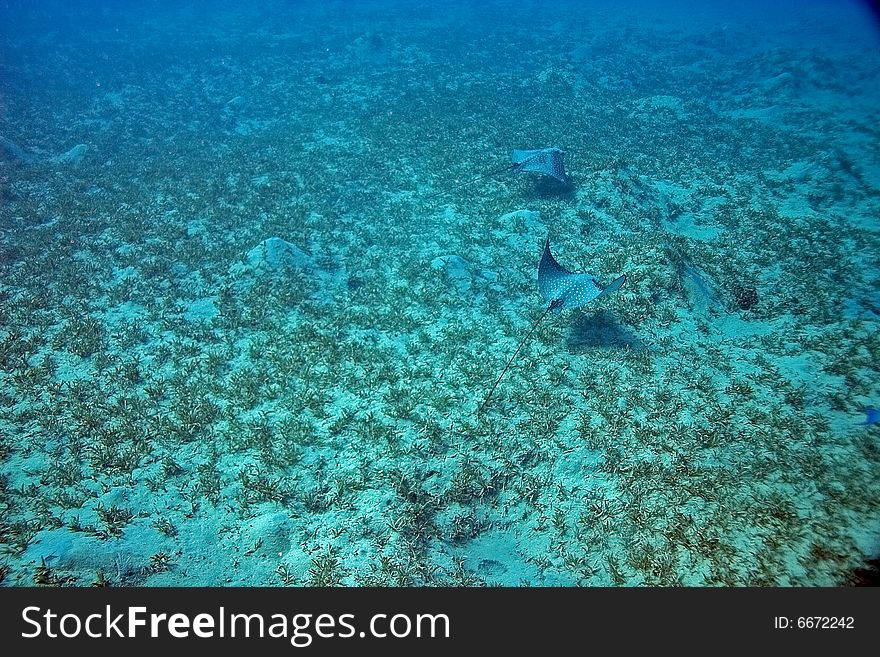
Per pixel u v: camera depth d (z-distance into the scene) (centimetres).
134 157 1809
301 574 539
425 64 2978
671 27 4209
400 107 2256
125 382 801
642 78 2805
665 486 624
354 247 1237
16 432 701
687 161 1811
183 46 3425
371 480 640
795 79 2497
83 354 859
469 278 1076
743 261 1184
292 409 754
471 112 2192
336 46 3381
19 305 978
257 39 3650
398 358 867
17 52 3114
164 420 722
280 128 2111
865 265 1144
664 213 1446
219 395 783
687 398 767
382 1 5438
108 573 525
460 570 552
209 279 1083
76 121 2158
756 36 3847
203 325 942
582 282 855
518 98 2384
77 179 1620
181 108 2342
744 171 1741
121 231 1282
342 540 571
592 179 1480
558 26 4153
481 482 645
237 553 557
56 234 1281
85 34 3825
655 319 929
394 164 1747
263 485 625
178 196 1508
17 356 841
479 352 876
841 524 557
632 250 1119
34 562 525
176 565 541
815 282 1084
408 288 1054
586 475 653
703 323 938
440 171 1678
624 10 5228
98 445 683
